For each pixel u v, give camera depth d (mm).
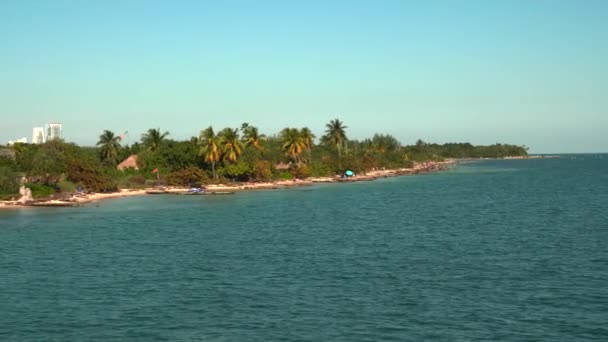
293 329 35250
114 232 76375
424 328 35219
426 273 49188
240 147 166875
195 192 142750
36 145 153625
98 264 54812
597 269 49781
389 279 47188
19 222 87812
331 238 70000
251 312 38594
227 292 43625
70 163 133375
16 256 59188
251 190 156750
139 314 38531
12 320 37625
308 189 161375
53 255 59656
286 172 190625
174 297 42438
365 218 91562
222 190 152875
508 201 119562
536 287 44094
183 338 34000
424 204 115562
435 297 41625
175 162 167250
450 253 58531
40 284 46906
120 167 171500
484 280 46438
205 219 91125
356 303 40344
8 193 116500
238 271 50750
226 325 36125
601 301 40188
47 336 34688
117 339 34031
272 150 196625
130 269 52312
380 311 38500
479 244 63938
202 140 163375
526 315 37406
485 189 158250
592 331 34438
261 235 73000
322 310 38844
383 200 125875
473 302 40312
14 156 134000
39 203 112062
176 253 60156
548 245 62312
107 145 170875
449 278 47281
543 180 199625
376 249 61562
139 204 117750
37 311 39469
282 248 62719
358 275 48750
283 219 90875
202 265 53625
